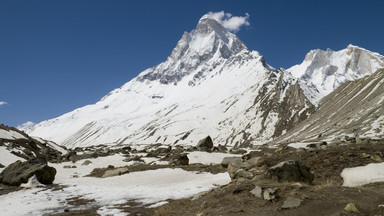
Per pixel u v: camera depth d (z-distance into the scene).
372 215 11.48
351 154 23.72
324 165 22.75
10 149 58.84
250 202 15.05
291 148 33.94
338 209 12.54
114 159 57.94
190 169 38.38
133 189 28.48
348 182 18.25
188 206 17.38
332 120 116.62
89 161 54.81
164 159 51.31
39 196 25.69
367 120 83.56
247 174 21.53
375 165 18.75
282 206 13.75
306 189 15.74
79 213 19.02
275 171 18.36
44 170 32.66
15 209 20.84
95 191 28.00
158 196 23.75
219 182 28.31
